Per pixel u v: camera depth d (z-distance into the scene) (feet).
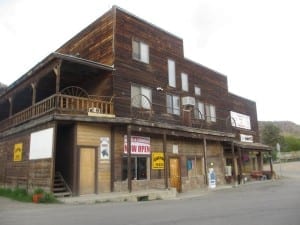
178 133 64.90
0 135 68.80
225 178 86.48
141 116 64.49
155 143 64.64
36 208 36.45
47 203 41.86
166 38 76.43
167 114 72.23
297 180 95.40
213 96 92.48
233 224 25.18
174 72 77.20
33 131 54.70
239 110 109.40
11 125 65.67
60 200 42.88
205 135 74.54
